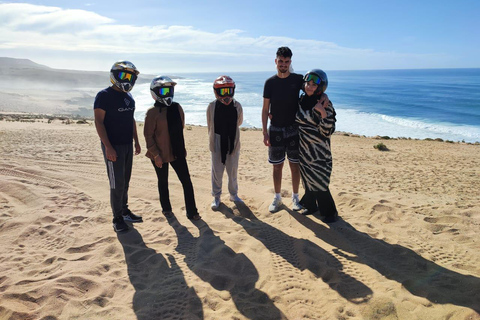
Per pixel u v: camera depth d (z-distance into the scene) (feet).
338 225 13.65
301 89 13.58
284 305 8.71
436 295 8.80
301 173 13.79
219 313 8.40
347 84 539.70
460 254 11.07
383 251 11.46
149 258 11.29
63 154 28.68
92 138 43.62
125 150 13.20
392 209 15.23
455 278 9.55
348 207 15.99
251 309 8.54
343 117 161.38
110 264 10.92
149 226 14.03
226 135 14.89
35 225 13.83
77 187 19.02
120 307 8.77
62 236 12.98
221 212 15.55
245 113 184.44
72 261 11.16
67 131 55.36
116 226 13.37
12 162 24.50
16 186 18.52
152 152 13.75
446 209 15.29
